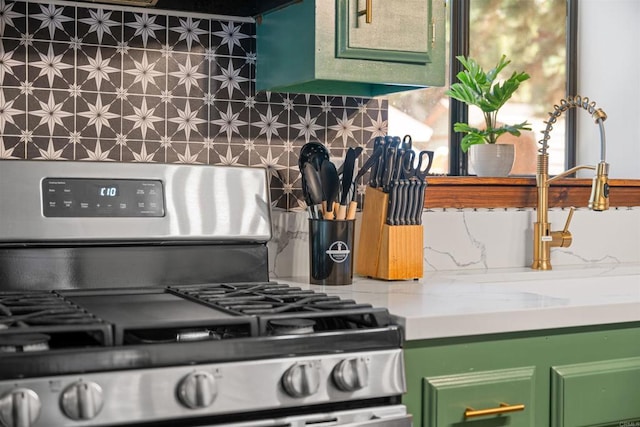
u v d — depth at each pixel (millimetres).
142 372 1421
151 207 2070
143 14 2256
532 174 3275
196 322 1521
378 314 1695
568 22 3352
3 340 1396
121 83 2234
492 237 2730
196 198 2127
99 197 2025
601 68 3371
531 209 2844
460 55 3049
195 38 2318
